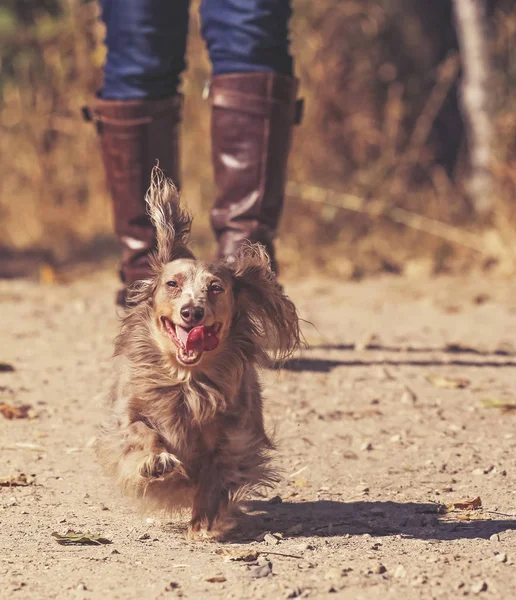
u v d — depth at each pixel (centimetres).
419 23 2645
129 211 1113
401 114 2320
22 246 2281
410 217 2186
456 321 1568
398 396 1091
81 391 1105
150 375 704
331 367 1215
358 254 2108
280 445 916
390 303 1723
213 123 1080
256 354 743
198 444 708
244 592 564
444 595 556
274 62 1062
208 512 689
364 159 2262
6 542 667
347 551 643
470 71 2241
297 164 2188
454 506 748
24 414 1005
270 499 781
